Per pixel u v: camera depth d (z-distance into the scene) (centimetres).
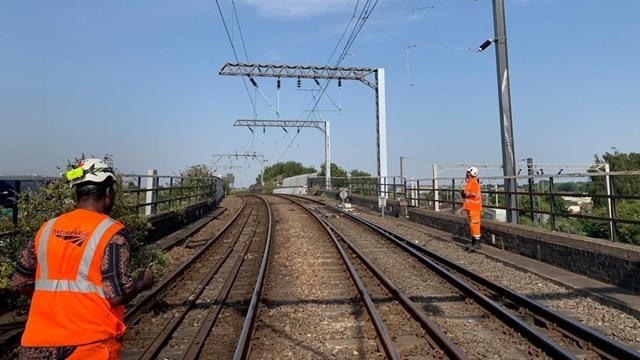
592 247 866
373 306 708
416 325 646
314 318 709
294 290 894
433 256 1197
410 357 539
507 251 1201
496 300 781
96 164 284
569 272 927
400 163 2497
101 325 251
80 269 251
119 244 259
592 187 1509
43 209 747
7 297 687
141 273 283
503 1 1481
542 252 1041
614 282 809
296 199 4472
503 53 1463
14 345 575
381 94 3397
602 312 686
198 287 923
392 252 1335
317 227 2020
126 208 916
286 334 637
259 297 808
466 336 607
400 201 2258
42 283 254
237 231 1906
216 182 3294
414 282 939
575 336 576
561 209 1605
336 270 1084
